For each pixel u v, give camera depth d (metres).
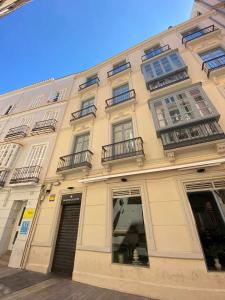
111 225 5.52
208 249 4.18
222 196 4.59
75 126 9.73
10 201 8.30
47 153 9.22
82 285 4.73
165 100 6.96
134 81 9.75
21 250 6.52
